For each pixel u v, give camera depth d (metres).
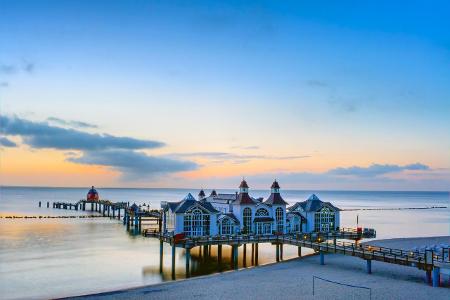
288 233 83.50
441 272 51.91
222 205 91.12
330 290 51.66
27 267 72.81
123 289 54.66
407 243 96.50
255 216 86.75
